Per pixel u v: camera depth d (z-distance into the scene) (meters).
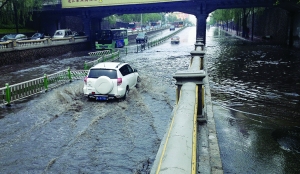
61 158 6.34
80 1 41.38
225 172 5.23
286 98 11.24
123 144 7.06
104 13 43.72
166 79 16.16
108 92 11.00
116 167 5.91
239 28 74.75
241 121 8.39
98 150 6.73
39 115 9.63
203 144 4.97
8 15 38.78
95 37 45.91
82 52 38.09
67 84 15.41
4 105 10.96
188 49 38.91
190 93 4.68
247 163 5.60
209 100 8.72
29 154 6.57
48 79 14.71
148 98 11.69
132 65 23.23
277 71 18.05
